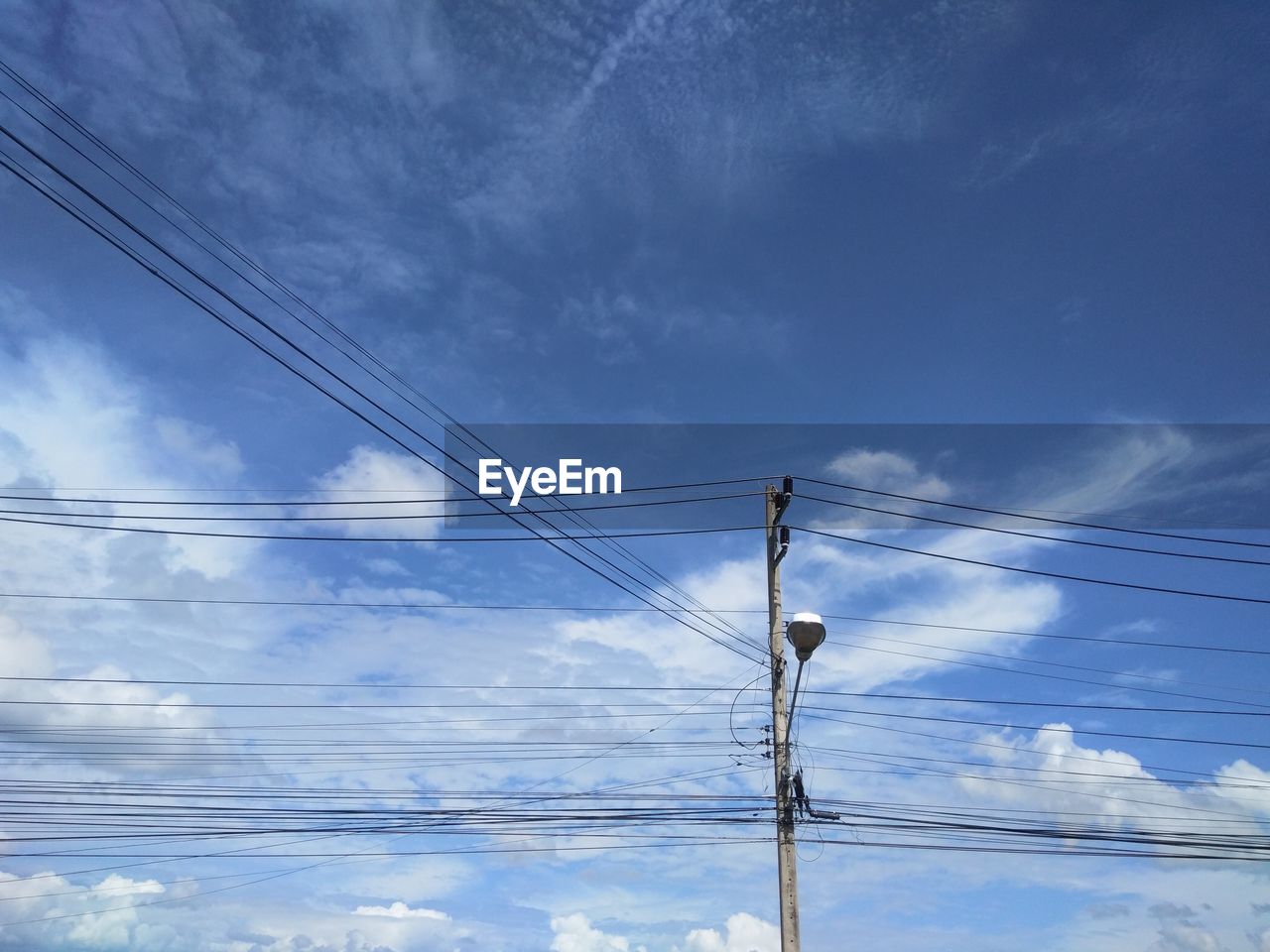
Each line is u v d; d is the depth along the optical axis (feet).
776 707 58.23
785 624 59.26
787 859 55.11
